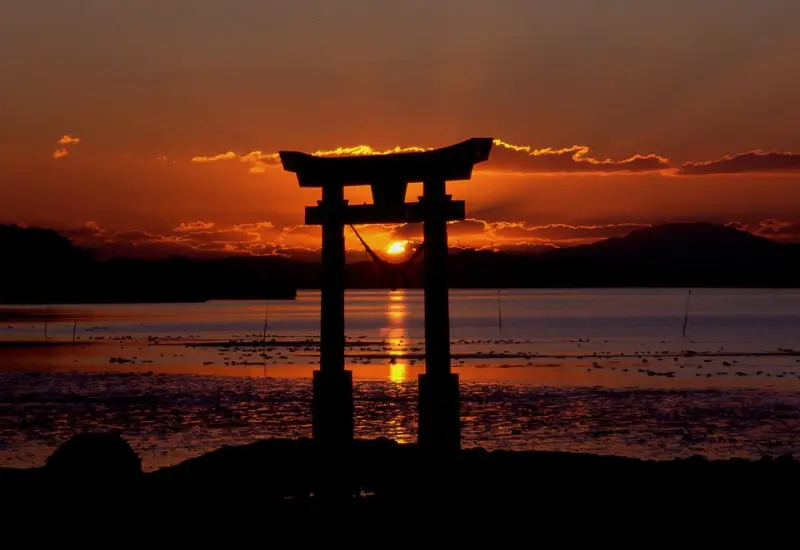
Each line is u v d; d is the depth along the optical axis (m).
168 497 15.87
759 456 26.50
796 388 46.47
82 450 16.39
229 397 42.12
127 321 163.12
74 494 15.45
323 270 16.19
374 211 15.79
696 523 14.45
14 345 92.19
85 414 36.09
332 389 16.11
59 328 134.25
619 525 14.34
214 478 17.05
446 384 15.46
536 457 19.23
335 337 16.11
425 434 15.56
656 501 15.62
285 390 45.31
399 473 17.16
